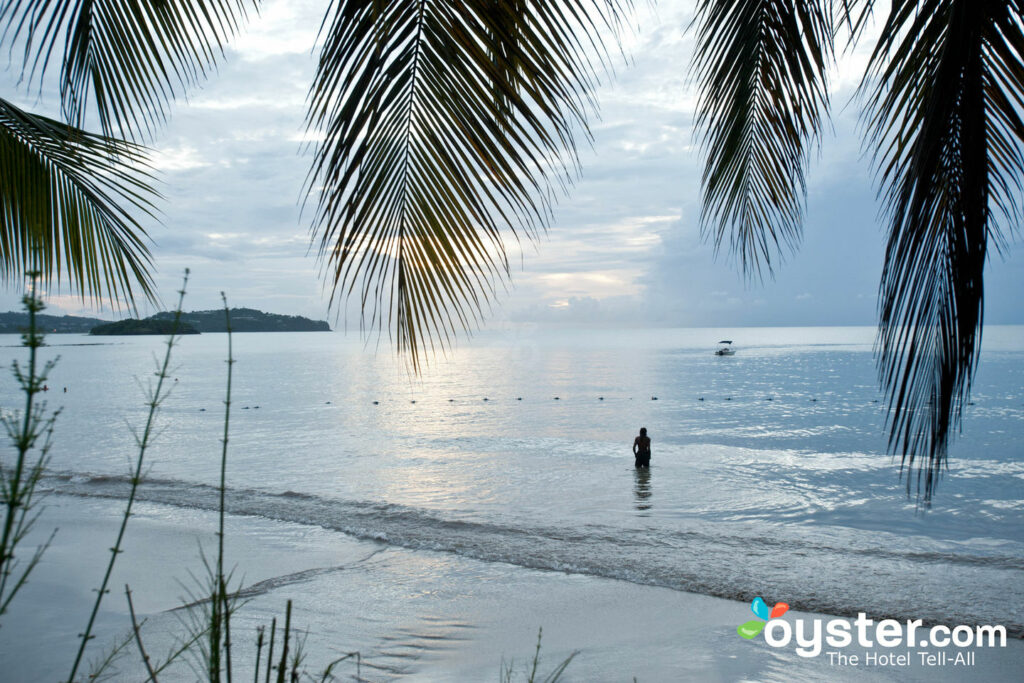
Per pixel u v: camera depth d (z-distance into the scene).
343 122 1.94
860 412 35.94
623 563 9.65
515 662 6.45
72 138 3.97
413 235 2.10
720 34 3.20
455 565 9.59
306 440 26.38
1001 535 12.05
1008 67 2.35
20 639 6.63
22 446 1.18
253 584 8.68
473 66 1.99
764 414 35.53
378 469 19.36
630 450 23.39
